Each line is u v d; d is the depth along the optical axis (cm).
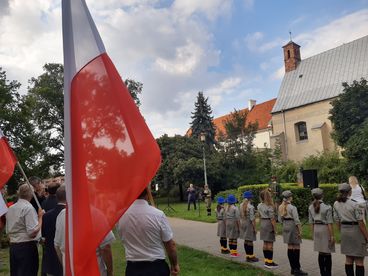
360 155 2317
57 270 534
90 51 335
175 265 388
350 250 651
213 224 1723
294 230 794
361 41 4347
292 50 4991
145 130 329
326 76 4506
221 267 870
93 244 297
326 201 1702
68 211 302
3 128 3045
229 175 3738
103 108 326
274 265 852
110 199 308
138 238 369
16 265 568
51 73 4462
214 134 4706
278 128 4775
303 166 3048
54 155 4294
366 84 2848
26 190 586
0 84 3045
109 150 317
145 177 315
